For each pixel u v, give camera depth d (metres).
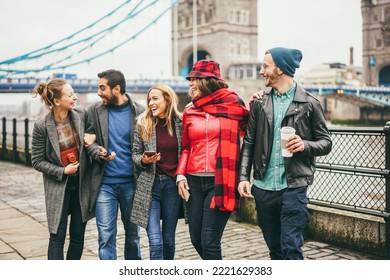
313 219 4.61
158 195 3.32
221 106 3.07
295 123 2.87
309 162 2.91
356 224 4.25
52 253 3.28
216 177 3.00
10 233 5.14
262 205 2.96
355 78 72.12
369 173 4.11
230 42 85.44
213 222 3.03
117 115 3.42
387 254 3.89
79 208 3.39
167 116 3.30
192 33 89.94
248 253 4.24
